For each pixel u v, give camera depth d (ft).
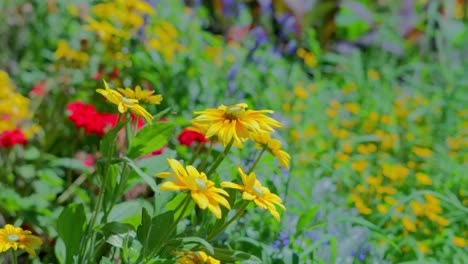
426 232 12.01
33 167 12.07
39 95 13.88
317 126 17.24
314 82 20.44
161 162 8.08
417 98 19.04
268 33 21.63
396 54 23.98
